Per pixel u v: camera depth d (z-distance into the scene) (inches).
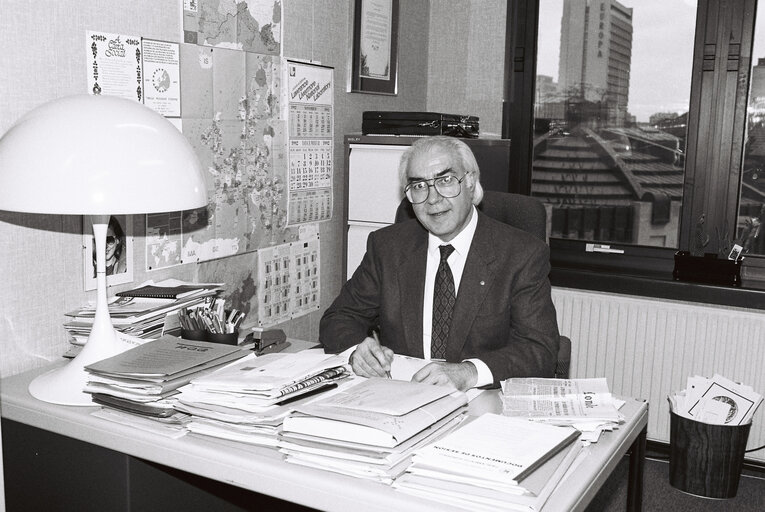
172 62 81.1
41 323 70.2
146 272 80.9
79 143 53.2
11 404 61.0
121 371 56.6
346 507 46.3
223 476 51.2
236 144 92.5
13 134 55.1
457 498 43.6
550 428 51.8
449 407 54.7
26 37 65.7
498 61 135.2
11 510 63.9
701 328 116.3
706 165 122.0
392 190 107.4
